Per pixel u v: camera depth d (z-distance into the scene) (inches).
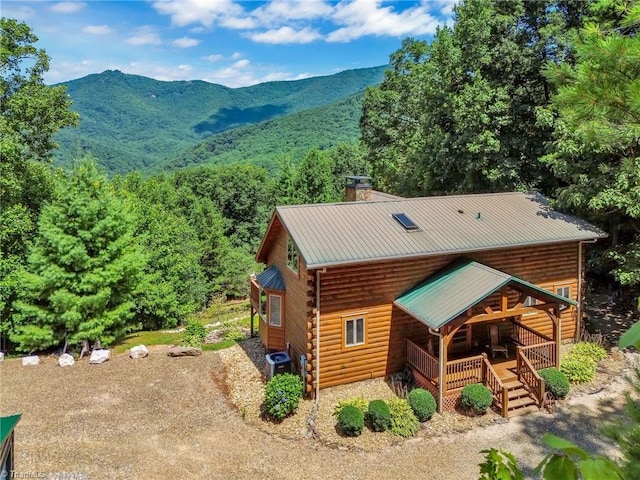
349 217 632.4
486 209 708.0
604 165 637.3
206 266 1449.3
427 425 501.0
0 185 784.3
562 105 327.6
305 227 589.6
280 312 669.9
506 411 512.4
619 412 511.8
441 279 581.3
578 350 644.1
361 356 576.4
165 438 483.8
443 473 424.8
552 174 864.3
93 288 713.0
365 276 567.8
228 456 454.0
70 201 708.7
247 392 589.6
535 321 670.5
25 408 542.0
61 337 725.9
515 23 856.3
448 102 952.9
